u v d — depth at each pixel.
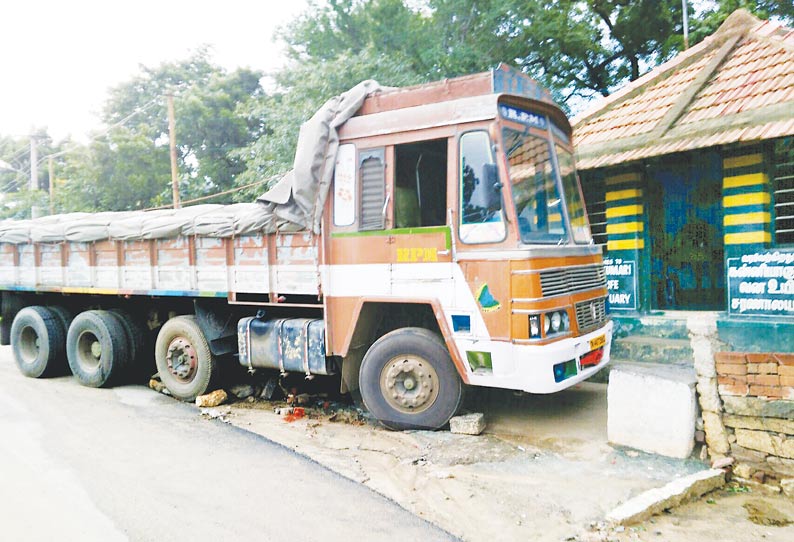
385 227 5.67
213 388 7.41
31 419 6.46
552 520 3.96
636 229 7.75
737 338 6.52
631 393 5.12
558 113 5.97
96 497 4.36
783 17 11.91
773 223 6.57
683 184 8.21
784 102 6.06
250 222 6.49
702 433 4.95
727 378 4.74
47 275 8.90
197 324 7.35
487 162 5.21
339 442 5.70
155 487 4.54
